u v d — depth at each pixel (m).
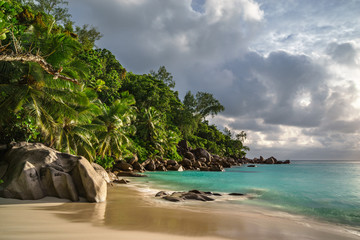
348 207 10.99
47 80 12.97
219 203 10.31
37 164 8.59
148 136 45.03
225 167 58.41
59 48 12.52
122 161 30.70
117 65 57.78
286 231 6.06
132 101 33.88
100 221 5.66
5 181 8.01
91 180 8.66
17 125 13.04
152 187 16.09
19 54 6.92
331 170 46.59
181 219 6.50
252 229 5.93
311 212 9.65
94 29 47.47
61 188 8.38
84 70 14.53
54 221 5.38
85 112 17.80
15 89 12.71
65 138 17.09
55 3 41.34
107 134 24.55
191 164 46.88
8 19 14.62
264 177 28.55
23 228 4.62
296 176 30.61
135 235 4.64
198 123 85.69
